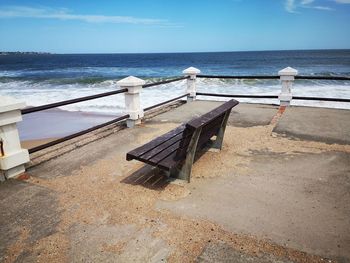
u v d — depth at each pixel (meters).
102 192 3.38
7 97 3.63
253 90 17.78
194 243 2.46
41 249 2.44
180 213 2.91
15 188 3.54
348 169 3.86
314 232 2.57
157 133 5.76
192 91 8.85
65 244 2.49
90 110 14.14
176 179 3.64
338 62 54.16
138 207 3.03
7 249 2.46
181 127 4.31
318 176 3.68
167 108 8.09
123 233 2.62
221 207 3.01
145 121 6.74
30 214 2.97
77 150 4.86
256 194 3.27
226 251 2.35
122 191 3.38
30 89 23.31
